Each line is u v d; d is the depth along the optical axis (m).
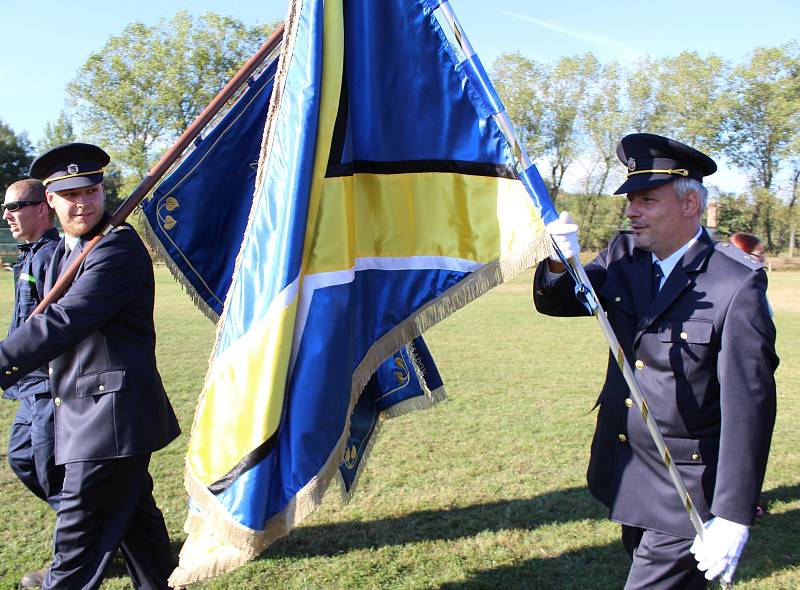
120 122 44.66
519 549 4.14
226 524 2.42
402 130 2.66
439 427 6.56
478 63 2.56
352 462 3.24
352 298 2.57
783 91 47.00
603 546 4.17
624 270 2.73
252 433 2.42
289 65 2.51
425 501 4.83
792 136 46.78
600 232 51.72
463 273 2.62
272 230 2.48
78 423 3.05
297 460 2.46
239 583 3.74
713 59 47.47
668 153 2.50
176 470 5.37
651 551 2.54
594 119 50.88
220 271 3.37
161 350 10.59
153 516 3.35
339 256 2.53
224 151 3.29
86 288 2.94
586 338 12.66
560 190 53.09
